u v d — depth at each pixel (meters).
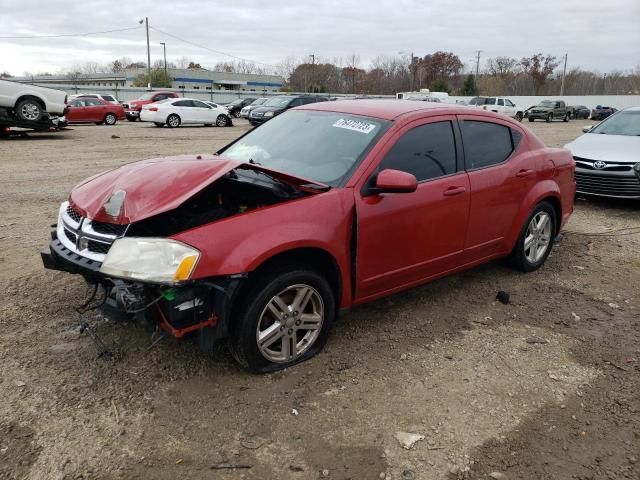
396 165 3.85
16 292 4.44
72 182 9.78
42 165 11.77
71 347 3.61
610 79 87.56
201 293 2.98
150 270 2.88
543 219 5.32
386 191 3.54
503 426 3.02
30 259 5.28
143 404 3.06
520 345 3.93
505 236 4.86
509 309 4.54
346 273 3.59
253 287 3.18
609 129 9.33
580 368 3.65
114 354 3.53
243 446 2.78
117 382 3.25
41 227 6.54
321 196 3.44
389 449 2.80
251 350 3.25
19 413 2.94
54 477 2.53
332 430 2.93
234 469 2.62
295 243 3.21
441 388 3.35
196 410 3.03
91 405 3.03
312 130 4.25
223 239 3.02
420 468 2.68
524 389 3.38
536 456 2.80
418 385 3.37
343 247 3.51
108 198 3.18
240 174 3.49
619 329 4.24
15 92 16.81
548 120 39.19
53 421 2.89
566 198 5.57
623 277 5.38
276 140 4.34
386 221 3.72
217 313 3.04
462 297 4.75
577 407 3.22
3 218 6.95
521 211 4.93
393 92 78.50
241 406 3.08
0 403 3.01
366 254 3.67
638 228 7.27
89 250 3.17
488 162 4.60
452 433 2.95
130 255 2.92
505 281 5.15
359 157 3.75
